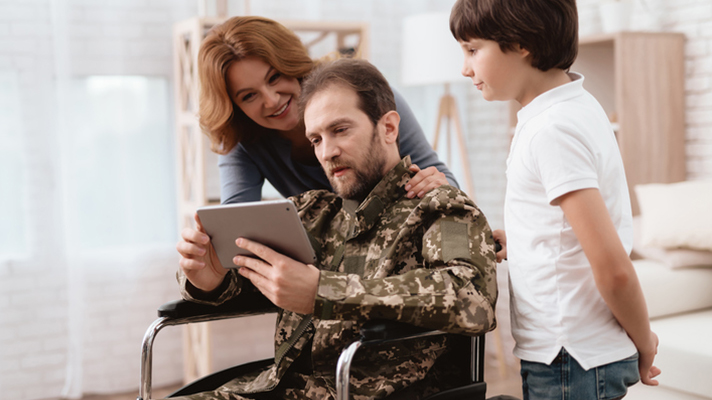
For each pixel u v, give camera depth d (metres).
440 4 3.65
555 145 1.13
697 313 2.28
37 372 2.96
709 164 2.81
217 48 1.64
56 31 2.91
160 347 3.19
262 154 1.90
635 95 2.77
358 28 3.08
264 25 1.67
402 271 1.31
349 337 1.28
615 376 1.18
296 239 1.18
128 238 3.10
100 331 3.06
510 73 1.22
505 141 3.60
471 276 1.19
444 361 1.34
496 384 3.09
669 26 2.94
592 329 1.17
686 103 2.89
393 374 1.28
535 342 1.22
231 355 3.30
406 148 1.79
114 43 3.04
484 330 1.17
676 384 1.96
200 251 1.33
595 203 1.10
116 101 3.05
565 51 1.21
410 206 1.34
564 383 1.18
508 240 1.28
